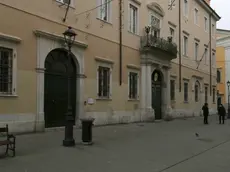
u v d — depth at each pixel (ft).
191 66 103.76
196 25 109.09
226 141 45.39
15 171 23.09
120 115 64.23
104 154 31.09
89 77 55.42
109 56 61.11
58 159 27.76
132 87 69.67
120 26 64.64
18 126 41.63
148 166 26.71
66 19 50.14
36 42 44.78
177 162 28.86
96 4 57.77
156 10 79.10
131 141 40.63
